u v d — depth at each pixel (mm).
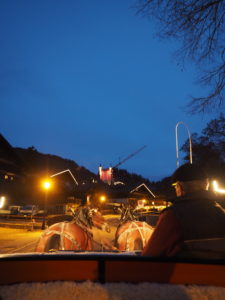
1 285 1575
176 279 1606
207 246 1810
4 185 23359
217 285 1599
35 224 17078
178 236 1835
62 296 1529
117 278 1611
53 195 21266
